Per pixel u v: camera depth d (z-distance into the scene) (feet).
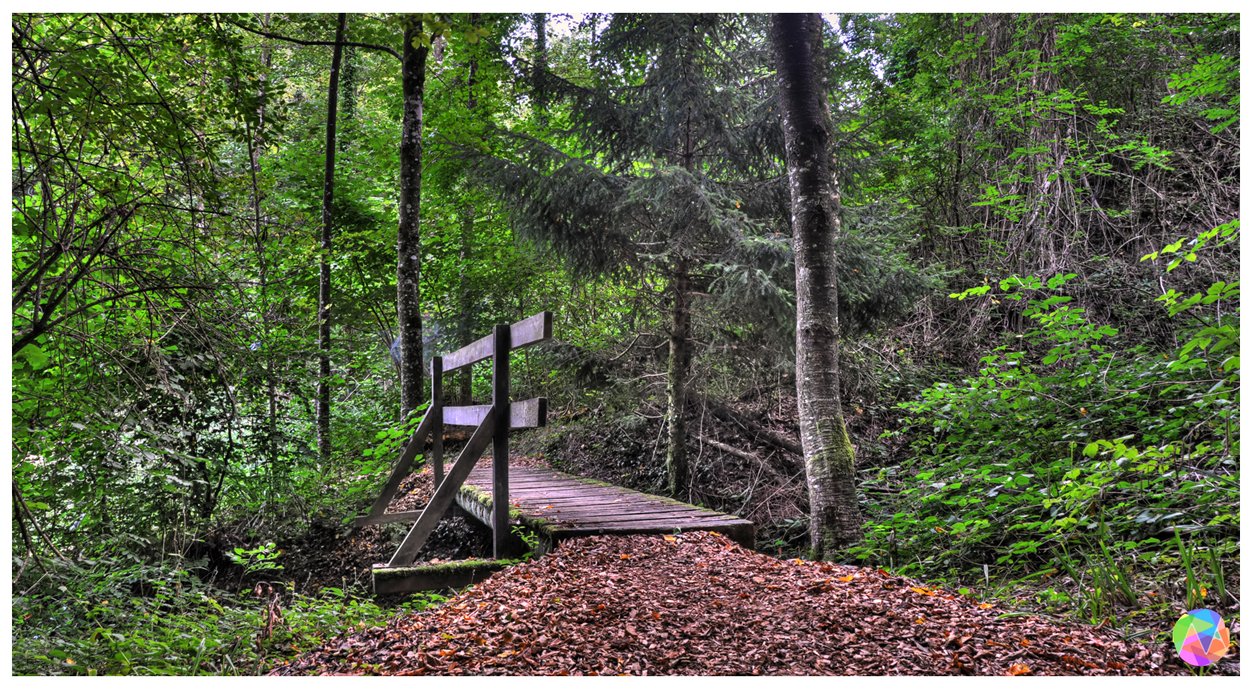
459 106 34.55
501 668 9.14
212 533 22.93
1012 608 11.37
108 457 12.96
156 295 12.87
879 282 24.76
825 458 18.06
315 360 26.50
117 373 13.55
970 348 33.04
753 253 23.30
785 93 19.35
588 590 12.00
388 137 39.63
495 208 35.60
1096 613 10.86
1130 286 30.91
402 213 31.09
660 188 22.71
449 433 36.99
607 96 25.91
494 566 15.42
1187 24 33.01
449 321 38.32
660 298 27.55
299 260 24.25
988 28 36.37
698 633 10.13
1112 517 14.47
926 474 19.11
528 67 26.22
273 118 16.81
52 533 17.44
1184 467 15.21
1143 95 35.06
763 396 31.50
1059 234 32.68
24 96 12.70
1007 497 15.57
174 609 16.01
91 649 11.54
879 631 9.89
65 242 10.53
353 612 13.82
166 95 14.10
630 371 28.30
